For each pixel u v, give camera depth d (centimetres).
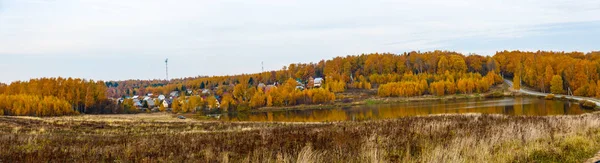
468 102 10594
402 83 14488
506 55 18925
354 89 16300
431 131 1461
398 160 962
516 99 11031
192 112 11694
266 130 2091
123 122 4016
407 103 11844
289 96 13250
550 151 1057
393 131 1516
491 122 2066
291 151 1073
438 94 13775
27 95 10469
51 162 995
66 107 10150
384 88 14400
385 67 19700
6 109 9725
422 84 14300
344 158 962
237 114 10775
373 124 2180
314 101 13262
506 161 936
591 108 7169
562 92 11750
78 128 3052
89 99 11756
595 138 1312
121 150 1195
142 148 1244
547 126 1641
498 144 1144
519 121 2133
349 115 7738
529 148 1062
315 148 1146
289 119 7512
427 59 19662
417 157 992
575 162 970
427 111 7619
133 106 12556
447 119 2523
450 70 17925
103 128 3147
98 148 1273
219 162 973
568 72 11881
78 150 1207
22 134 2067
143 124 3719
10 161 988
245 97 14538
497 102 9869
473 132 1370
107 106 12319
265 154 1023
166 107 14075
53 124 3325
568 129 1534
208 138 1638
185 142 1469
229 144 1333
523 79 14725
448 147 1035
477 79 14500
